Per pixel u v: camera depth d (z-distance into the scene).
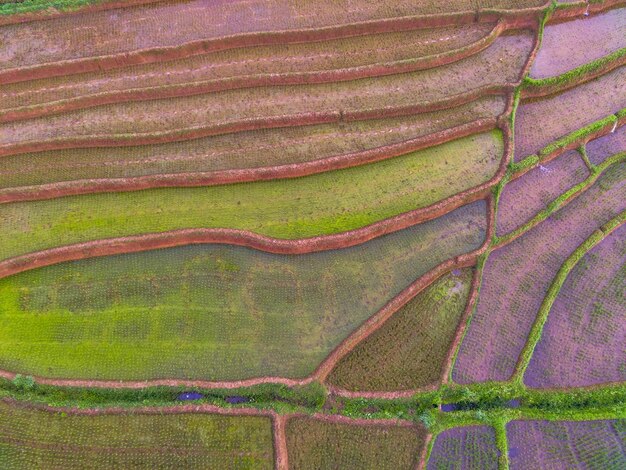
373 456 18.39
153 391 19.00
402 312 20.42
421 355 19.83
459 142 22.67
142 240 20.66
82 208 21.56
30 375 19.12
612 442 18.64
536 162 22.23
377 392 19.06
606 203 22.31
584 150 22.94
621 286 20.95
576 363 19.84
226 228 20.86
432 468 18.20
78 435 18.38
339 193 21.69
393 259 20.91
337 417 18.77
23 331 19.88
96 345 19.70
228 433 18.42
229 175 21.48
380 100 23.19
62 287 20.53
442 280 20.88
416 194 21.64
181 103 23.34
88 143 22.38
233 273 20.69
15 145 22.19
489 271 21.12
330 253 20.98
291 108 23.05
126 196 21.73
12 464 18.08
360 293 20.36
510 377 19.38
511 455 18.48
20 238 21.02
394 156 22.31
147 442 18.33
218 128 22.38
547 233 21.77
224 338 19.77
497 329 20.20
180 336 19.81
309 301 20.25
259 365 19.38
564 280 21.03
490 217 21.31
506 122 22.64
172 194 21.72
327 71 23.36
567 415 18.83
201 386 18.89
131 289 20.48
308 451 18.52
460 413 18.81
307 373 19.19
